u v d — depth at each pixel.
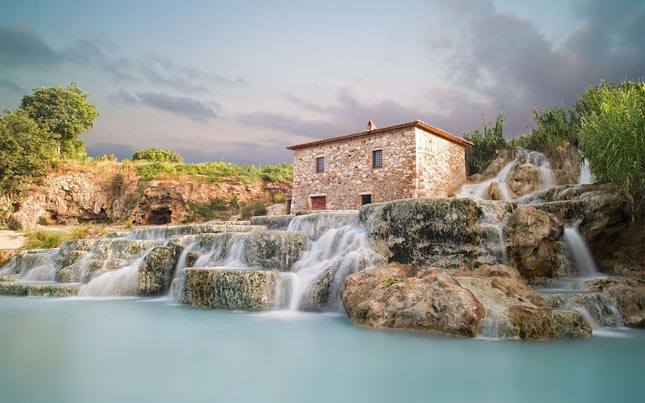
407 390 4.36
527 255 10.05
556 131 25.14
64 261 14.65
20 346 6.32
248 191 37.44
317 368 5.17
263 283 9.66
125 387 4.45
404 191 21.78
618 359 5.48
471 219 10.58
